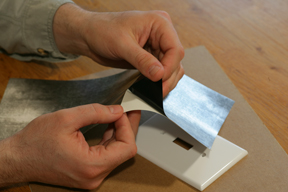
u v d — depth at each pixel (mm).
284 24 682
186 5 729
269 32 668
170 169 489
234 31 672
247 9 715
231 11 712
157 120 539
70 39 587
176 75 518
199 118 490
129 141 466
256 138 516
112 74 613
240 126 530
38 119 458
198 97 521
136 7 727
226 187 472
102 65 599
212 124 487
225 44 649
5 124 536
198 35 667
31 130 456
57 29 589
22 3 593
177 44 510
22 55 639
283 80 588
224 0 737
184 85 535
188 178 478
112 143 465
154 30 518
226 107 513
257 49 638
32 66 629
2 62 634
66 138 443
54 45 608
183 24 688
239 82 588
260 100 562
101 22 535
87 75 613
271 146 506
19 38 606
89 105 459
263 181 475
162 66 477
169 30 512
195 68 608
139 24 518
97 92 560
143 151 507
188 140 514
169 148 507
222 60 623
